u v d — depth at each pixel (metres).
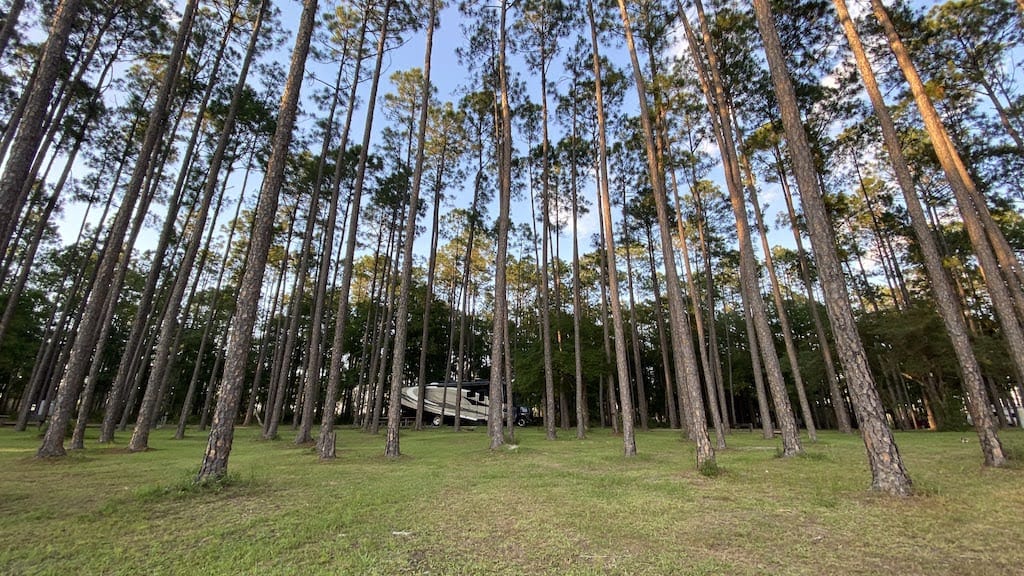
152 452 11.64
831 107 16.19
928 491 5.67
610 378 22.52
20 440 13.73
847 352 6.41
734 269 30.08
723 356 33.69
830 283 6.64
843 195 20.08
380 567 3.42
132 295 33.88
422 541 4.07
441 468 8.91
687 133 18.81
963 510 4.81
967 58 14.47
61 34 6.29
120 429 20.86
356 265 34.47
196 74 16.25
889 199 22.03
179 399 38.00
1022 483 6.16
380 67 14.78
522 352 28.08
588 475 7.84
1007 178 17.56
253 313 7.47
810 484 6.58
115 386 14.36
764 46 7.73
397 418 11.20
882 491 5.77
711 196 23.47
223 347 35.19
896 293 27.33
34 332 27.83
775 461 9.48
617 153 21.64
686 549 3.80
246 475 7.66
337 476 7.79
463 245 31.66
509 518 4.87
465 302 24.97
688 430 16.69
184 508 5.30
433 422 32.38
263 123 18.12
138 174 11.54
